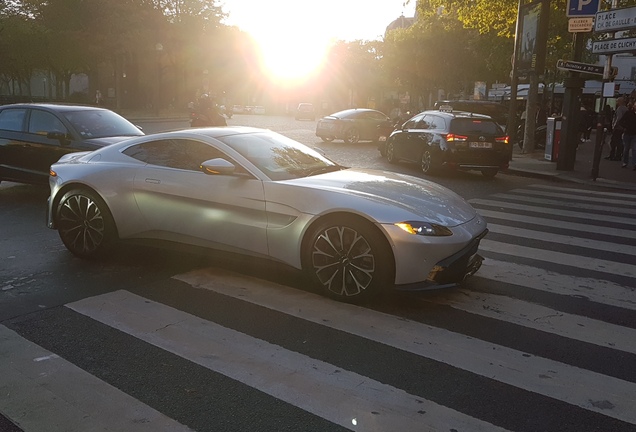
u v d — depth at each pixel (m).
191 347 3.91
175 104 62.25
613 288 5.40
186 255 6.13
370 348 3.94
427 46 44.84
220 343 3.98
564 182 13.77
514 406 3.22
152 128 30.52
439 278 4.57
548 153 17.41
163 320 4.38
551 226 8.33
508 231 7.91
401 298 4.93
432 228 4.54
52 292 5.00
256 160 5.34
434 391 3.36
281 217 4.95
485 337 4.17
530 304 4.90
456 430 2.96
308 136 27.42
